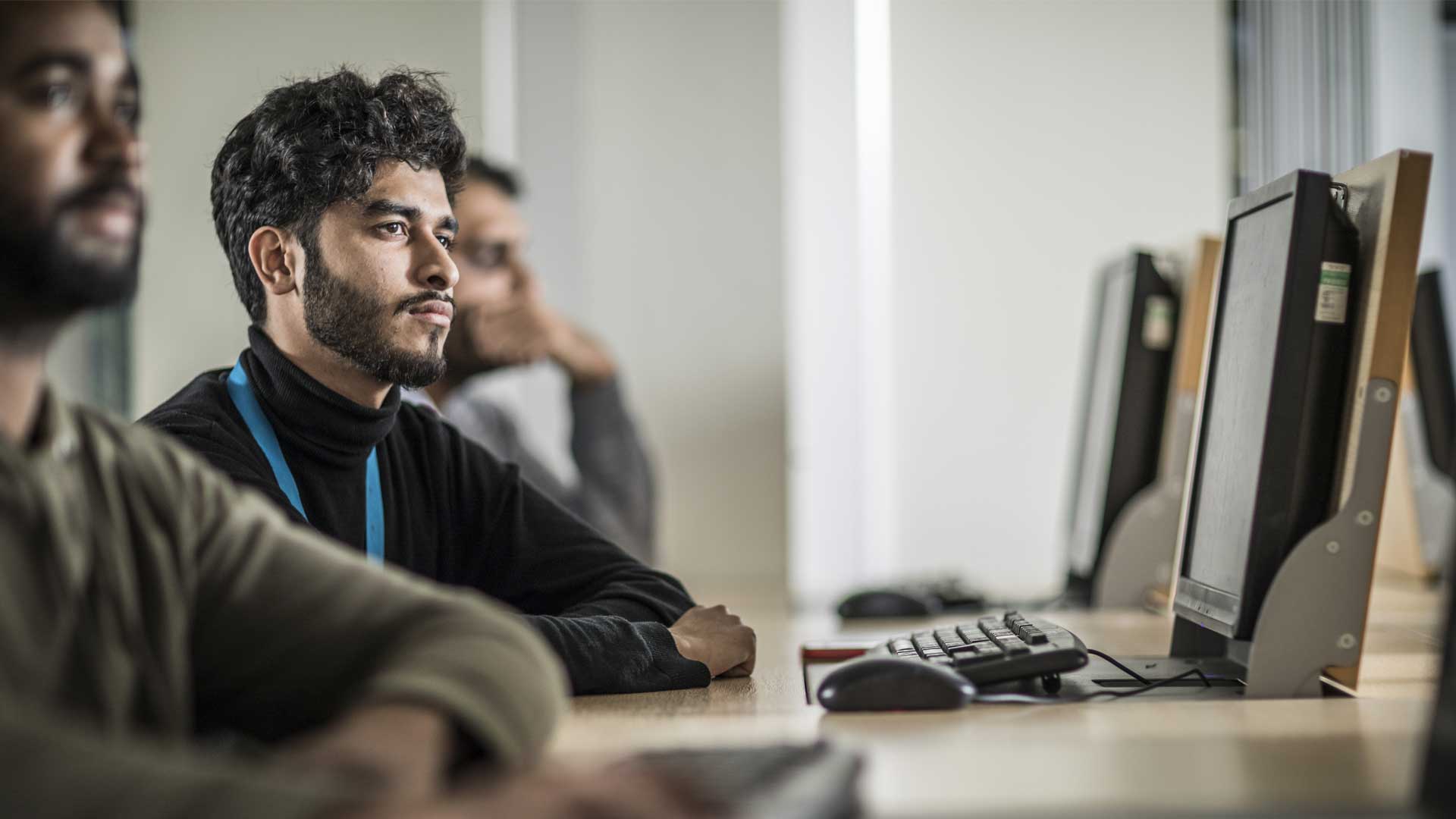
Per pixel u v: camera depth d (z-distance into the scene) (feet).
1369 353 3.77
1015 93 14.34
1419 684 4.05
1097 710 3.48
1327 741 2.90
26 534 2.16
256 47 14.67
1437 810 2.13
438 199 4.49
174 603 2.40
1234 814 2.16
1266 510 3.84
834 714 3.47
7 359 2.26
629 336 14.83
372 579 2.62
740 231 14.79
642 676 4.06
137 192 2.44
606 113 14.89
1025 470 14.32
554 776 1.96
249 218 4.39
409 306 4.38
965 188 14.44
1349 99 12.37
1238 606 3.87
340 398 4.35
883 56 14.56
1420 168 3.73
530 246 14.80
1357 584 3.79
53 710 2.14
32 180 2.25
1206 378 4.46
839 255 14.69
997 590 11.66
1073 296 14.29
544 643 3.87
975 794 2.35
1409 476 8.64
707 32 14.84
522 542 4.90
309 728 2.52
